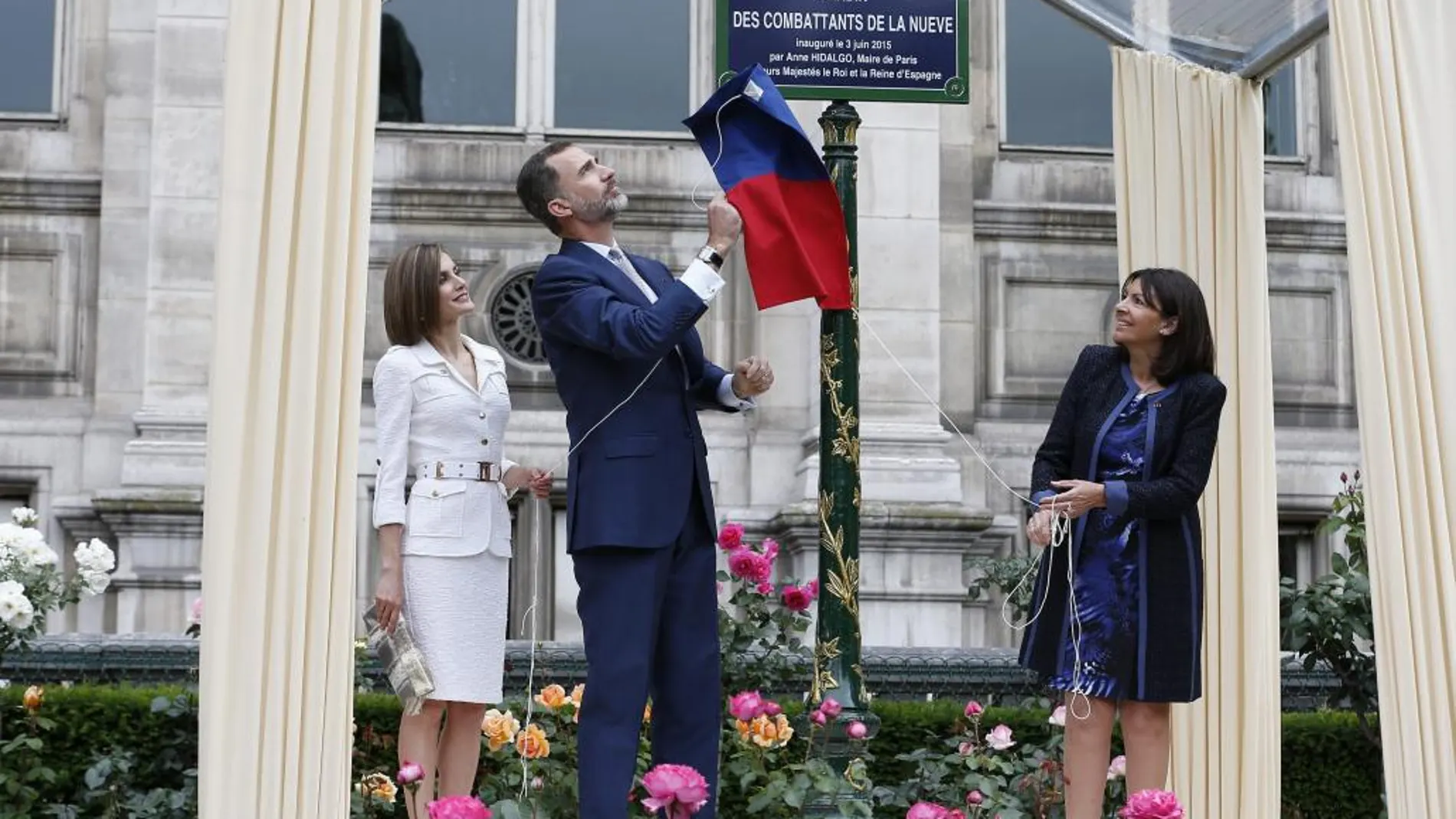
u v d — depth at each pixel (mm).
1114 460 5473
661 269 5438
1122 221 6840
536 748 5738
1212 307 6621
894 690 8461
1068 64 13148
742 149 5590
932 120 12273
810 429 12180
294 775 4562
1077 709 5461
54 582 7098
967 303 12648
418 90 12734
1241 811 6324
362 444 11789
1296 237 12859
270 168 4699
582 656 7957
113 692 6961
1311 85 13055
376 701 7191
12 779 6488
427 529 5449
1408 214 5355
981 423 12586
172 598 11461
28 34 12625
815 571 11641
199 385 11867
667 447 5109
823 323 6031
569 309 5070
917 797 6617
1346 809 7805
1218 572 6465
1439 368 5309
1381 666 5242
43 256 12352
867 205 12188
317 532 4656
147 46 12469
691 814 4039
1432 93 5434
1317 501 12531
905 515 11664
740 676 6992
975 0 13047
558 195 5238
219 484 4586
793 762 6762
